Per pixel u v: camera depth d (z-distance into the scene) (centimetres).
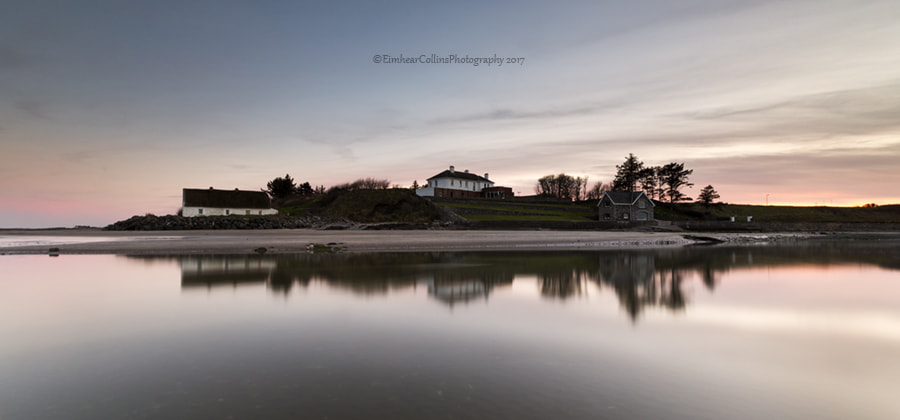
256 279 1742
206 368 727
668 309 1250
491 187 9500
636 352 844
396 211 7344
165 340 890
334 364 752
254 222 6212
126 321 1049
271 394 621
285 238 3959
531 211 7981
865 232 7844
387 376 696
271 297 1372
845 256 3159
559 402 605
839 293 1542
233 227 6056
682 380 700
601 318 1130
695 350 862
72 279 1725
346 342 885
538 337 942
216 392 628
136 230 5562
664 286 1677
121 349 829
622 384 677
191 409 571
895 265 2517
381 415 557
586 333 981
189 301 1300
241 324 1027
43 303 1259
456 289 1549
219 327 997
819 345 905
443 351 833
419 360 778
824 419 570
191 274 1878
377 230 5725
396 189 8069
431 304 1287
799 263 2620
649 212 8275
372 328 999
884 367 774
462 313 1171
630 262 2598
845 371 754
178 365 741
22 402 594
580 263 2492
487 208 7694
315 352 817
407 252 3180
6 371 710
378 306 1249
